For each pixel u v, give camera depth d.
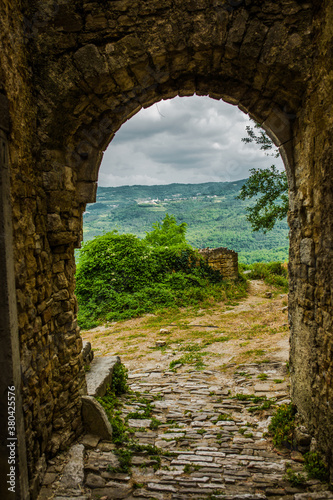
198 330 9.35
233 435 4.05
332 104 3.00
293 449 3.62
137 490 3.01
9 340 2.60
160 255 13.93
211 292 13.24
